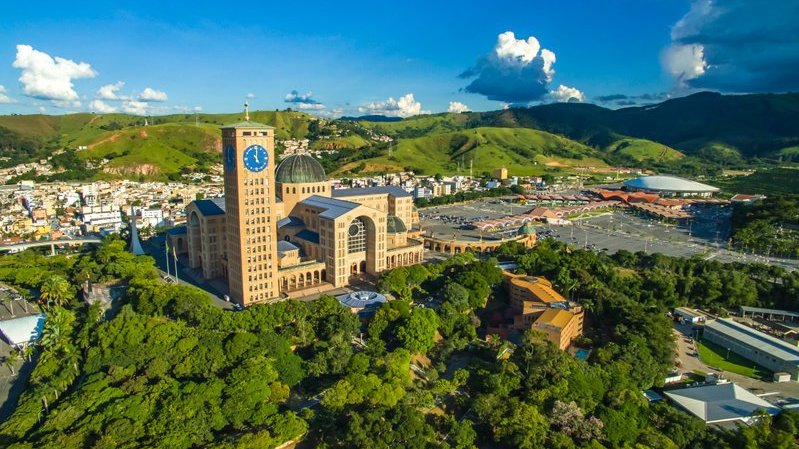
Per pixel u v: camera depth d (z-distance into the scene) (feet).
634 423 562.66
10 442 499.10
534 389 604.08
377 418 516.73
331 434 515.91
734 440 545.44
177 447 472.44
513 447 529.04
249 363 586.04
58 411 520.42
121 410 510.58
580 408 575.38
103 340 634.02
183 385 561.43
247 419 521.24
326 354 642.63
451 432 531.50
